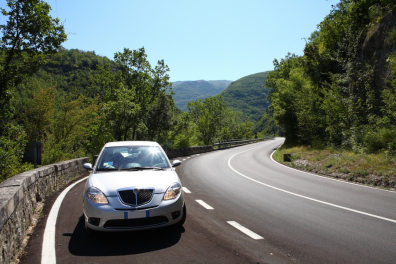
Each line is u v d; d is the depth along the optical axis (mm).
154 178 4477
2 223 3088
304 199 7043
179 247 3775
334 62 22922
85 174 11164
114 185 4191
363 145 14008
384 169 9805
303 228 4680
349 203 6609
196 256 3484
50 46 11688
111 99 32000
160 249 3713
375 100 15602
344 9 24531
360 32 17812
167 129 28438
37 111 18125
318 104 21000
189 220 5055
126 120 24875
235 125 70688
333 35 23094
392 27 16312
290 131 29562
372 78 16359
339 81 18219
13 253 3486
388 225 4879
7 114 10977
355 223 4984
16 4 10914
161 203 4105
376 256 3531
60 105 21656
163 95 28484
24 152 9859
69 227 4629
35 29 11203
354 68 17531
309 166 13797
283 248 3771
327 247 3826
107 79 35469
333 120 17734
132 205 3977
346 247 3830
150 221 4031
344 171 11117
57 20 11672
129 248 3758
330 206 6301
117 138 25328
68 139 20734
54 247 3797
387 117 13695
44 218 5121
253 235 4285
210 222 4945
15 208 3764
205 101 68562
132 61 35656
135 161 5203
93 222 4012
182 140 32250
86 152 25375
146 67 35844
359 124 15891
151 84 35500
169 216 4137
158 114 27719
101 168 4980
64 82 127625
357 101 16203
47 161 13398
